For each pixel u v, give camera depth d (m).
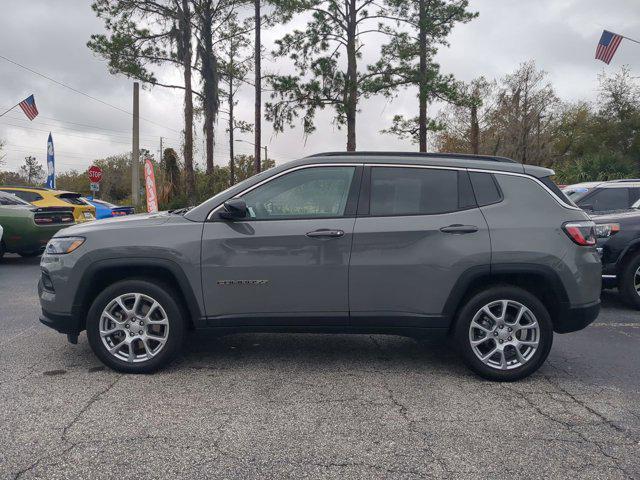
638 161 40.72
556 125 45.12
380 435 3.71
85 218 13.98
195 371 4.96
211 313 4.77
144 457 3.38
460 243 4.65
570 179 30.42
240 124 37.59
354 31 26.31
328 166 4.89
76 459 3.34
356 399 4.34
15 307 7.73
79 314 4.81
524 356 4.73
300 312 4.76
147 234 4.76
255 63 27.52
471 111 35.81
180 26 26.69
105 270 4.80
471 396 4.43
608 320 7.16
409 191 4.83
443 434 3.74
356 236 4.69
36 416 3.96
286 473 3.21
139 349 4.98
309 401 4.29
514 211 4.75
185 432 3.72
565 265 4.64
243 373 4.92
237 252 4.71
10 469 3.22
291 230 4.72
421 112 27.25
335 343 5.90
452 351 5.65
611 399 4.40
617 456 3.45
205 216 4.82
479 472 3.24
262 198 4.87
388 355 5.50
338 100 26.42
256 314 4.77
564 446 3.58
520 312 4.69
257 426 3.83
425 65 26.70
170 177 29.41
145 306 4.89
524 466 3.31
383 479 3.16
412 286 4.69
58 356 5.37
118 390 4.48
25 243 11.93
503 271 4.64
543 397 4.43
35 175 69.12
